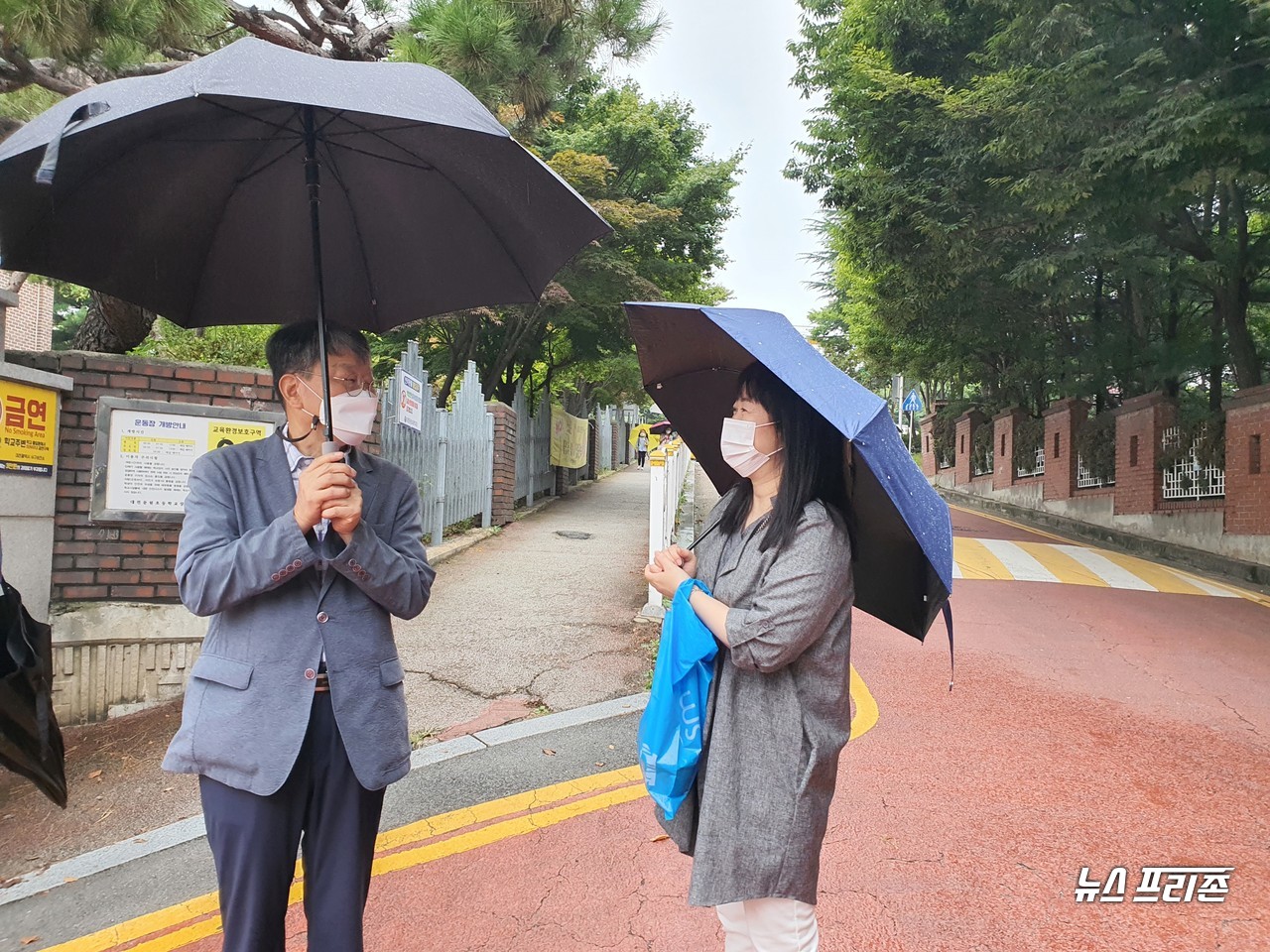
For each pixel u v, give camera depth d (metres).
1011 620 7.47
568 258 2.16
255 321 2.37
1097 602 8.34
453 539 10.23
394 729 1.92
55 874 3.10
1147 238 12.09
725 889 1.73
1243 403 11.40
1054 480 17.67
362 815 1.91
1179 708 5.07
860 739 4.49
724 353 2.14
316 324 1.95
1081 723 4.77
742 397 1.98
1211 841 3.34
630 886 2.98
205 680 1.82
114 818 3.55
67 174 1.73
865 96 11.56
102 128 1.62
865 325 22.08
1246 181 10.33
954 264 12.27
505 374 18.92
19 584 4.25
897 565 1.96
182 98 1.48
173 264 2.17
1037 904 2.87
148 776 3.95
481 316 14.75
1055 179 9.53
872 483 1.72
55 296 18.92
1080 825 3.47
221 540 1.83
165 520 4.70
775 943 1.80
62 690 4.54
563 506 15.63
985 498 21.59
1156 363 15.45
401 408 8.40
